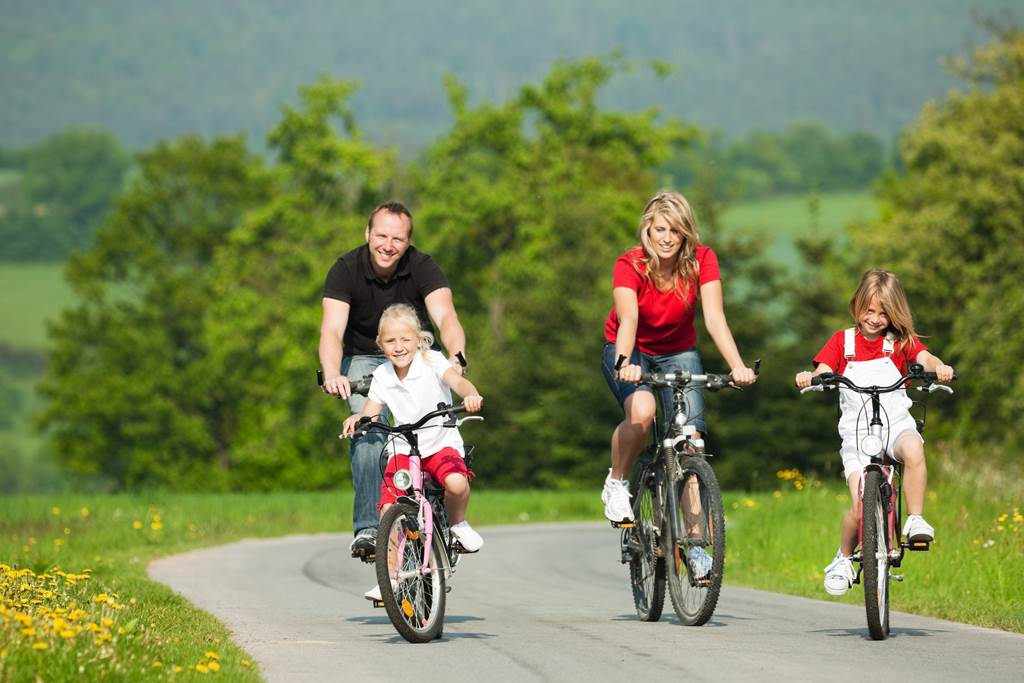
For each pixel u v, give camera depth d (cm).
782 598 3834
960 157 16300
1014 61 17088
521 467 19662
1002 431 15262
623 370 2798
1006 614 3177
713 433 17925
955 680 2178
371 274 2864
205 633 2647
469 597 3922
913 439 2789
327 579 4681
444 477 2697
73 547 6272
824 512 5972
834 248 19838
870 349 2861
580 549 7119
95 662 2033
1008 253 15838
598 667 2305
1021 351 15050
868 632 2800
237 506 10031
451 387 2703
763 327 18188
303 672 2250
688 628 2852
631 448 2992
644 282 2938
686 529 2845
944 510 5059
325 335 2819
